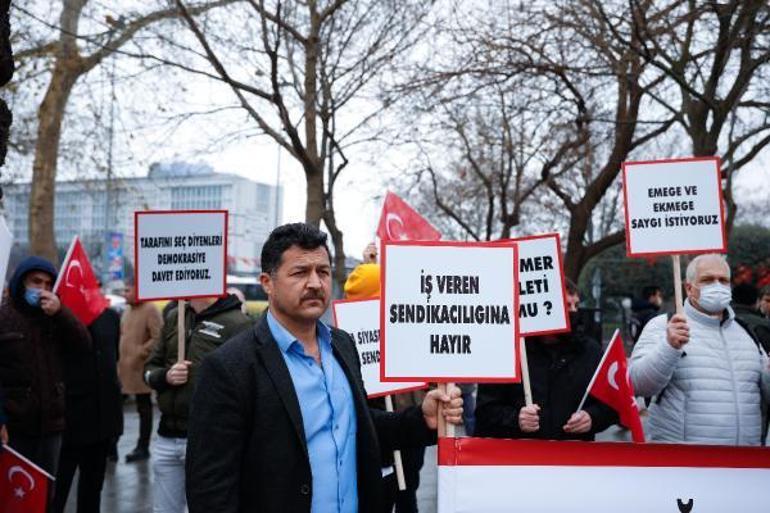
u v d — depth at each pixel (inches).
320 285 112.3
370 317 195.0
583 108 430.0
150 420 365.7
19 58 492.4
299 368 112.7
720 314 171.8
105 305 233.5
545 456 132.7
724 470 138.3
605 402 169.8
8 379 195.2
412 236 247.0
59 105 511.8
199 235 206.5
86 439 229.8
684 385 166.7
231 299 209.5
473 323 123.5
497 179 601.0
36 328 200.2
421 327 122.3
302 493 105.6
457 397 122.3
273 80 359.3
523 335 179.9
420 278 123.3
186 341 201.3
